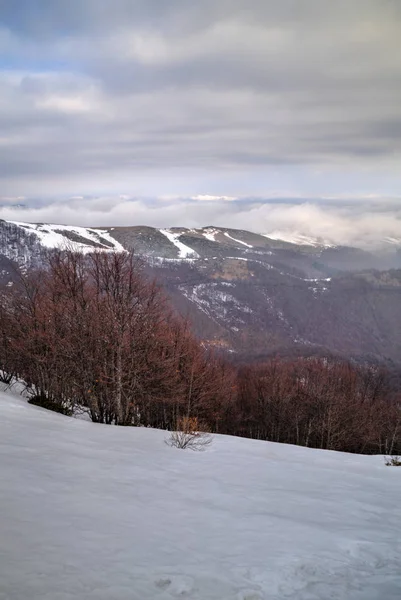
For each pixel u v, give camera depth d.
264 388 42.41
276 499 8.92
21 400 19.12
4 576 4.75
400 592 5.29
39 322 21.17
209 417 30.95
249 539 6.58
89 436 13.97
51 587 4.65
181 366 26.19
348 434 35.41
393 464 14.73
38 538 5.80
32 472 8.70
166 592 4.84
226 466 11.75
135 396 21.58
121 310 20.53
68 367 20.34
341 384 45.28
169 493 8.58
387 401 50.22
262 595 5.00
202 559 5.73
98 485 8.48
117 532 6.32
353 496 9.70
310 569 5.71
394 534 7.28
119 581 4.95
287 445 17.48
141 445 13.65
